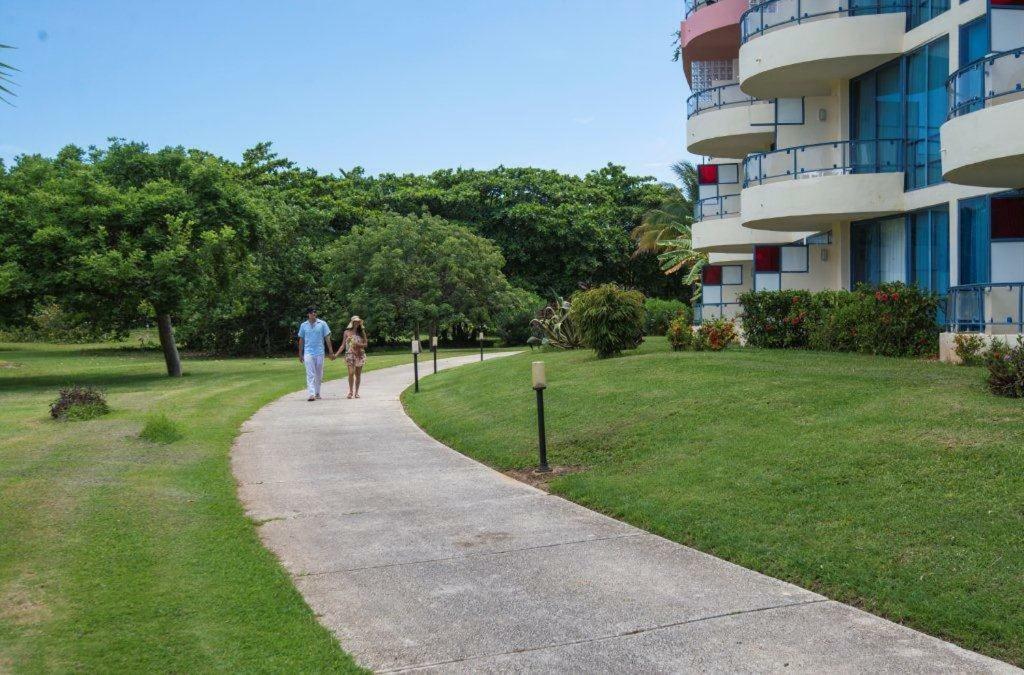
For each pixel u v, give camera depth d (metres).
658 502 7.48
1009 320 12.95
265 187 52.72
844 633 4.75
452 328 49.34
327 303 47.72
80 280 21.42
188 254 22.66
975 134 11.66
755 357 14.40
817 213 17.28
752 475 7.74
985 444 7.39
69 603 5.12
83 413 13.27
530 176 55.62
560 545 6.58
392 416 14.57
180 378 24.73
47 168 22.84
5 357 40.53
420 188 54.34
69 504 7.45
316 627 4.91
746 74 18.69
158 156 24.56
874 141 16.73
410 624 5.02
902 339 14.66
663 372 13.17
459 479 9.16
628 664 4.41
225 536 6.77
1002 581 5.14
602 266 55.19
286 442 11.78
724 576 5.76
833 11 17.34
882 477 7.12
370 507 7.94
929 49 15.96
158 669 4.25
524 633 4.86
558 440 10.43
